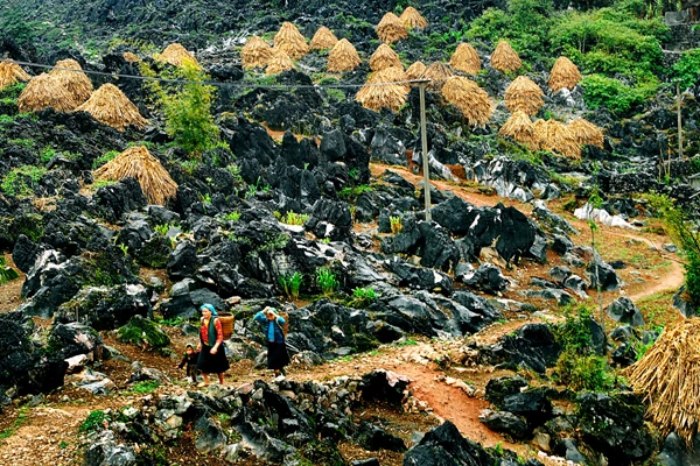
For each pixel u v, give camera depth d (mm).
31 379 13023
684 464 15125
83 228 21672
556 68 58000
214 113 42562
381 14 69875
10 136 30859
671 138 51469
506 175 38906
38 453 10719
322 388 14516
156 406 12062
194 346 16344
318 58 58469
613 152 49250
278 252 21656
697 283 25531
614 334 22031
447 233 27656
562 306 25016
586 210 37406
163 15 74125
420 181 37844
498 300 24141
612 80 57156
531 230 28578
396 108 45188
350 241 26531
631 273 29875
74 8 84312
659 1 70938
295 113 42250
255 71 54094
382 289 22078
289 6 72875
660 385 16141
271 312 14633
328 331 18594
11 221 21969
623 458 15000
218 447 11586
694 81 58594
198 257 20625
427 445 11828
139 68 44688
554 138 46406
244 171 31969
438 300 21859
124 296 17109
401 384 15844
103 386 13531
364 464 12125
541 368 18625
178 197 27594
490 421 15359
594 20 67188
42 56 47531
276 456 11562
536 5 69125
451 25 68438
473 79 55938
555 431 15312
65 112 34156
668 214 27516
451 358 18109
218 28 69250
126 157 27766
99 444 10625
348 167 35000
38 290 17906
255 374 15531
